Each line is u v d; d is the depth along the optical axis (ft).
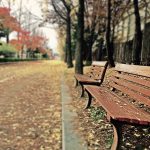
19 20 201.67
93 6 118.62
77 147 16.22
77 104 29.81
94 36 133.18
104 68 29.91
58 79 65.00
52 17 115.24
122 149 15.89
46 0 111.14
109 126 20.52
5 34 202.39
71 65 114.11
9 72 87.51
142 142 17.04
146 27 103.60
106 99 18.92
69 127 20.51
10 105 30.99
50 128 21.89
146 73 16.71
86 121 22.26
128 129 19.10
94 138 18.08
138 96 16.84
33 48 349.00
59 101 33.99
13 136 19.98
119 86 22.66
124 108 15.75
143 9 111.14
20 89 45.03
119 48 151.02
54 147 17.87
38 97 36.99
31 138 19.57
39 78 67.56
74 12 99.96
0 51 222.48
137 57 62.59
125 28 143.54
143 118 13.26
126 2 107.86
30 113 27.02
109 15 67.46
